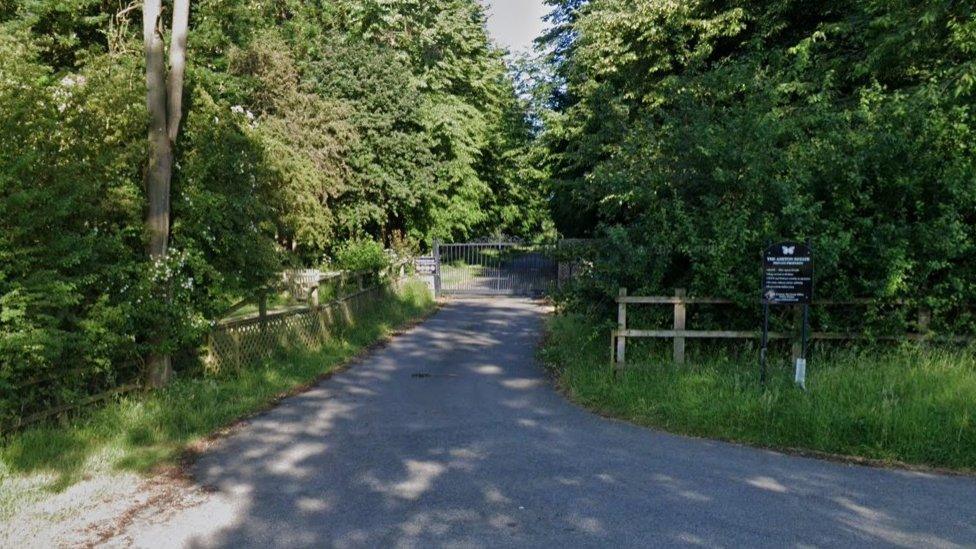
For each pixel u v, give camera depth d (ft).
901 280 30.25
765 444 24.77
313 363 40.98
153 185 31.60
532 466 22.35
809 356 32.14
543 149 107.24
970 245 29.96
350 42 93.86
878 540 16.57
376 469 22.17
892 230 30.27
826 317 31.53
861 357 30.30
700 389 28.78
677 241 33.40
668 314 34.58
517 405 31.78
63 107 30.42
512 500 19.25
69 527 17.44
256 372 36.96
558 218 107.34
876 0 46.85
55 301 23.26
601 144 68.80
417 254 99.91
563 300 37.83
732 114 36.96
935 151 31.30
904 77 51.01
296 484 20.76
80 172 26.96
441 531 17.13
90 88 29.30
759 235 31.58
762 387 27.76
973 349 30.04
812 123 34.76
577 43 89.97
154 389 30.37
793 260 27.86
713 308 34.27
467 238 127.65
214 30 67.77
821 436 24.09
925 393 25.64
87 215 27.35
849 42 56.59
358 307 58.49
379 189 88.99
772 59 57.47
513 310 78.28
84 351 25.34
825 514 18.19
